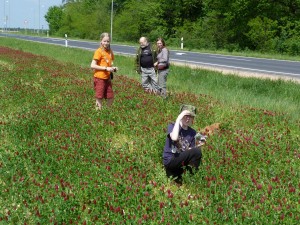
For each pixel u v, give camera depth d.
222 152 7.50
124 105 11.27
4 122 9.71
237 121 10.30
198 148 6.80
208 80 17.91
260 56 35.78
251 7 51.22
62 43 55.09
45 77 17.12
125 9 78.75
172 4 66.94
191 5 65.69
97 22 84.50
